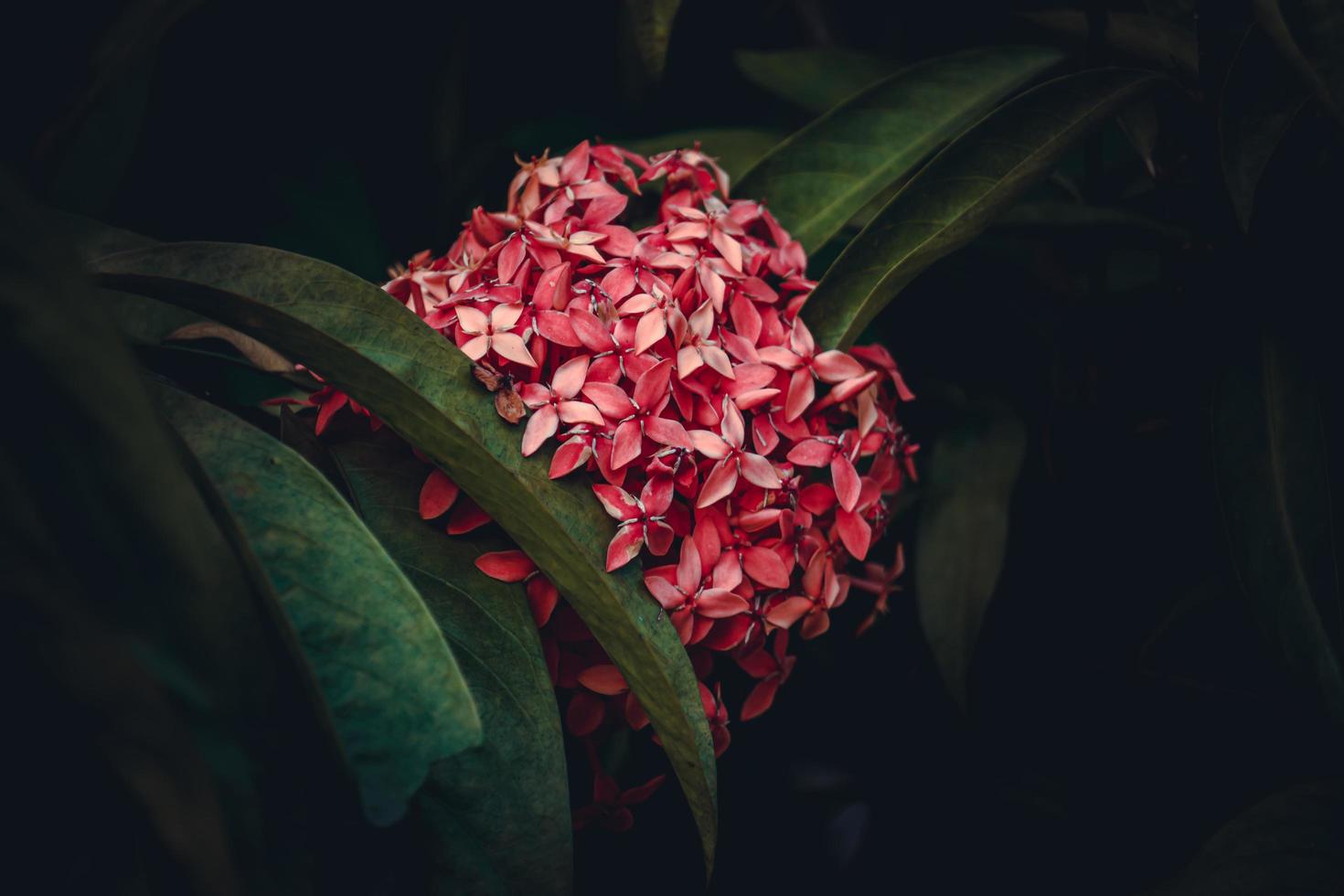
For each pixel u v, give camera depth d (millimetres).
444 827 335
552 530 325
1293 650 406
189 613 272
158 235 465
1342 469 414
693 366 349
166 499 255
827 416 386
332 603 316
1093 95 404
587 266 365
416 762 304
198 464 324
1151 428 457
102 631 240
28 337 244
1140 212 450
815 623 372
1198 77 421
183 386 394
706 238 374
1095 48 441
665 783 439
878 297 388
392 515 360
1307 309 419
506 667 344
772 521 356
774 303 390
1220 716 474
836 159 455
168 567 265
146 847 297
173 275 343
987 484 467
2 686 275
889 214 392
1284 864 412
